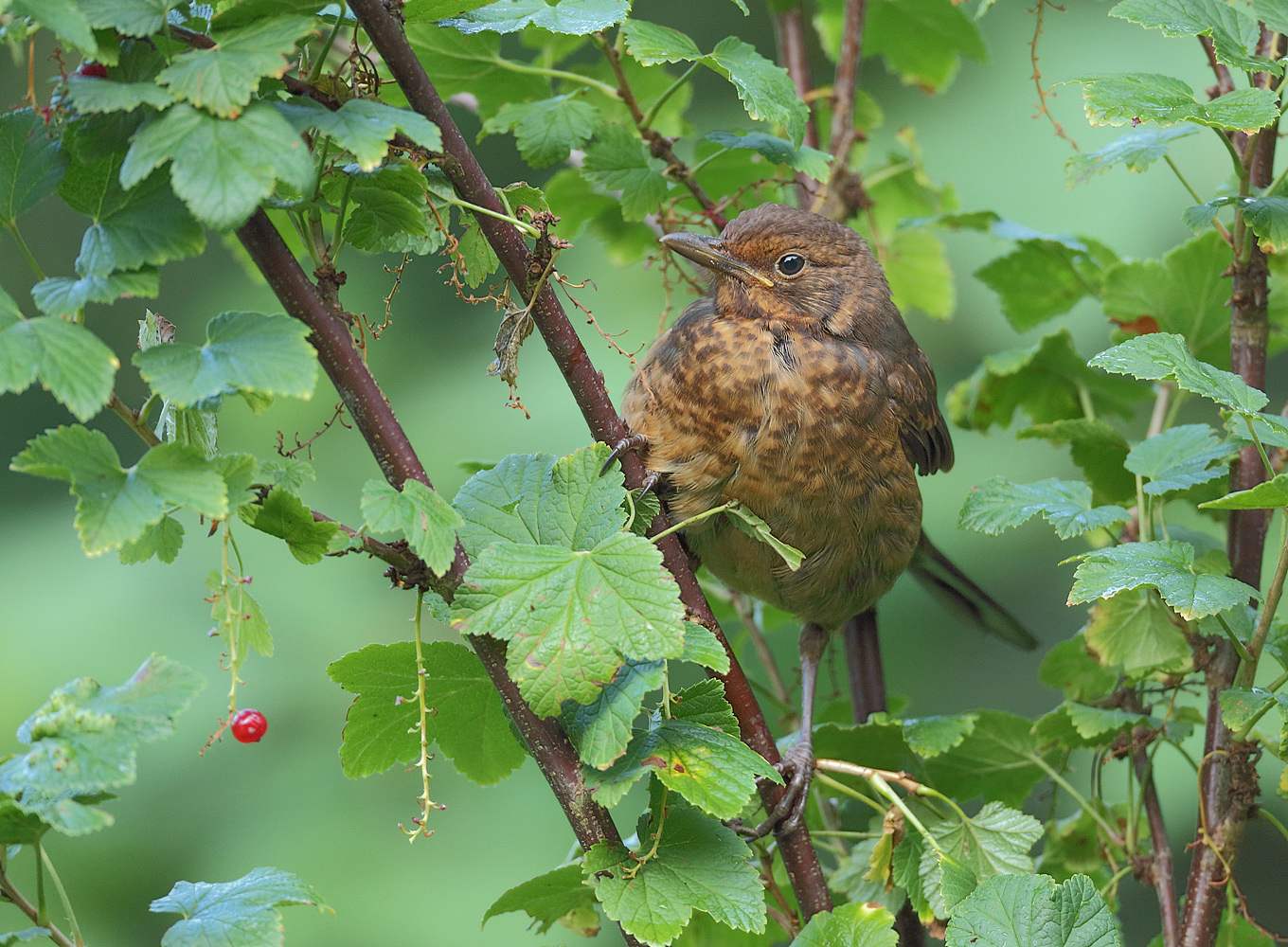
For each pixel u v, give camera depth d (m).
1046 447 5.78
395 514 5.41
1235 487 5.52
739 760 5.43
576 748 5.43
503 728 5.47
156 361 5.25
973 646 5.79
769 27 5.83
